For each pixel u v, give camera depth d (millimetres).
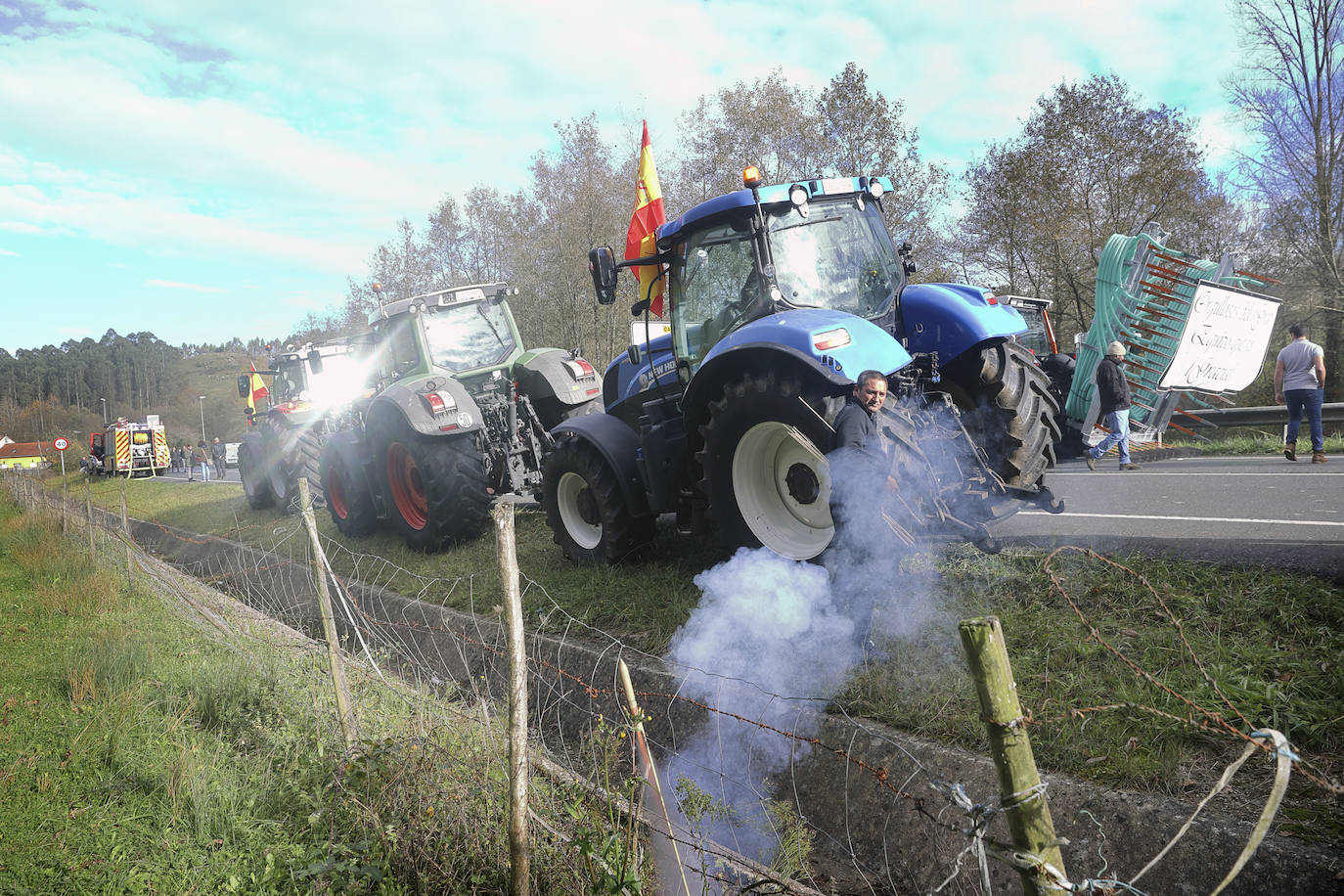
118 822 3443
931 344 5199
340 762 3545
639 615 5215
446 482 8039
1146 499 7012
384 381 10023
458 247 28938
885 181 5453
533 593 5980
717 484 5105
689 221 5457
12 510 17375
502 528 2545
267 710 4445
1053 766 2941
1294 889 2230
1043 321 12430
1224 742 2828
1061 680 3379
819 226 5266
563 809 3004
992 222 19750
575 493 6754
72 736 4336
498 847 2934
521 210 25484
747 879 2836
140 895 2930
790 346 4461
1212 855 2404
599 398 9172
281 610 8039
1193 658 3039
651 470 5840
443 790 3146
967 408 5270
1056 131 18406
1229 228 18844
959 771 3068
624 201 24312
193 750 3859
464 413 8094
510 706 2582
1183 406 12977
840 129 21016
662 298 6312
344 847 2969
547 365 9062
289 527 11180
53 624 6898
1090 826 2668
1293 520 5469
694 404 5281
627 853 2635
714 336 5461
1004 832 2822
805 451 4828
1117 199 18625
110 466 36438
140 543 13594
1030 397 5168
